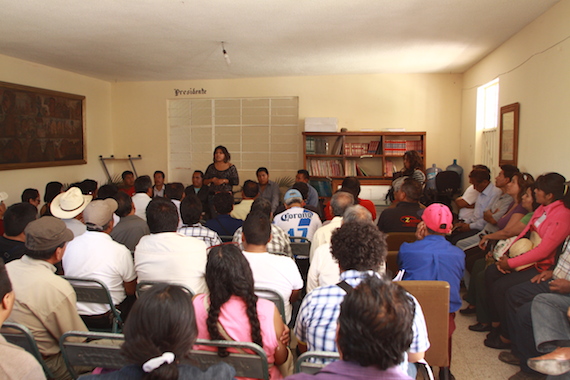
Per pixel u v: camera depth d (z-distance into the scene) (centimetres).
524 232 294
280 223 339
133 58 559
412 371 164
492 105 545
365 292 96
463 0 341
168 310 100
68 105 647
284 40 466
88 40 466
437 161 665
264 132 723
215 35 446
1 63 533
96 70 643
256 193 436
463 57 549
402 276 237
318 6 355
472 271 347
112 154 763
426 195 580
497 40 466
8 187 548
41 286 176
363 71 649
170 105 752
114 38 458
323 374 95
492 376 256
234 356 147
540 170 381
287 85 698
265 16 382
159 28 421
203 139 745
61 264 249
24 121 562
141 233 304
